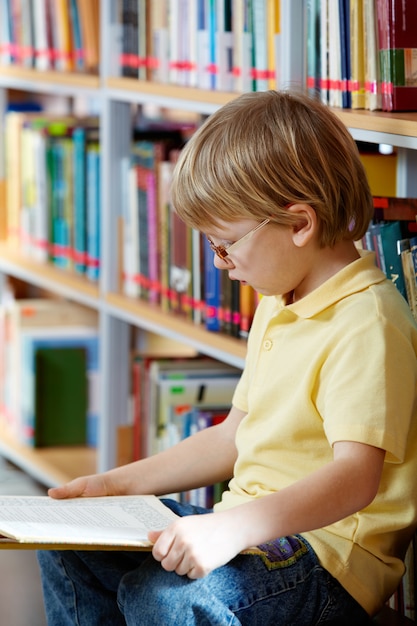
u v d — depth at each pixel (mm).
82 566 1682
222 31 2195
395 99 1758
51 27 3078
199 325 2377
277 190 1544
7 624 2268
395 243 1729
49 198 3170
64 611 1702
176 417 2447
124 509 1641
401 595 1772
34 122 3395
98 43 2953
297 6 1935
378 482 1449
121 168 2721
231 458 1833
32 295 3770
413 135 1622
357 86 1819
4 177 3473
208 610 1411
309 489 1431
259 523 1417
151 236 2590
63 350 3227
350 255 1628
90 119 3494
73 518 1560
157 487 1810
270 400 1638
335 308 1585
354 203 1606
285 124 1564
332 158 1579
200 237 2352
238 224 1572
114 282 2762
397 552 1620
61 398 3244
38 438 3234
